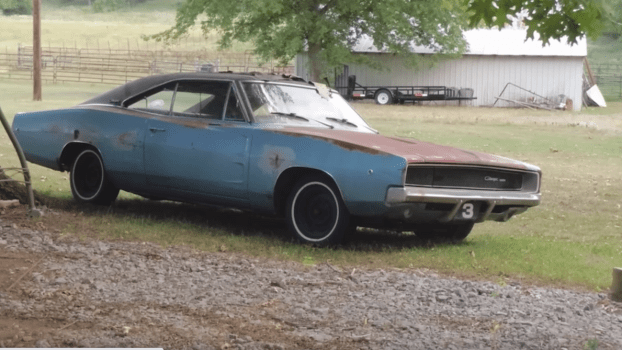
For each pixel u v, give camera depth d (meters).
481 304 4.74
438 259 6.07
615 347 3.96
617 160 17.02
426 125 25.12
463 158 6.32
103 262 5.34
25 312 4.08
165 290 4.71
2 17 115.19
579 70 39.91
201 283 4.95
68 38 84.44
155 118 7.18
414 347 3.80
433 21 35.19
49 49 70.50
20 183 7.91
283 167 6.34
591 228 8.70
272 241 6.56
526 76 40.31
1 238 5.89
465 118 29.41
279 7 32.06
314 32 34.38
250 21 35.69
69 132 7.70
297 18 34.16
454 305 4.70
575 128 26.03
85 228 6.46
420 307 4.61
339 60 34.44
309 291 4.88
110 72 56.53
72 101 29.27
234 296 4.66
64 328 3.84
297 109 7.00
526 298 4.97
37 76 29.50
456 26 35.31
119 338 3.72
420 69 41.19
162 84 7.36
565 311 4.68
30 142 8.05
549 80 40.12
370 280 5.25
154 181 7.18
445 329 4.16
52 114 7.91
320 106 7.18
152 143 7.10
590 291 5.33
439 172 6.20
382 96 39.81
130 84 7.63
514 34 41.12
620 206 10.42
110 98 7.69
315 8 35.53
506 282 5.44
